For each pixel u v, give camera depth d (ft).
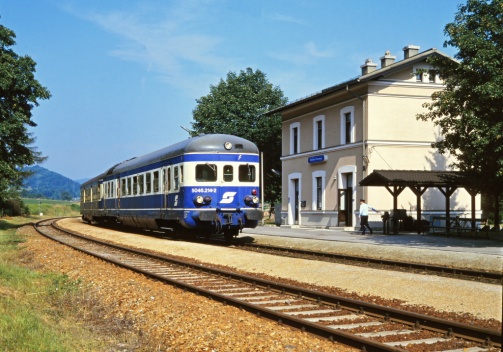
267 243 79.20
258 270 50.85
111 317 31.17
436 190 103.19
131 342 25.88
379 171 87.97
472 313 30.63
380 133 100.94
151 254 59.88
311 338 25.54
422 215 101.81
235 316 30.04
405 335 25.67
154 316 30.73
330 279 43.39
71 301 35.24
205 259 59.98
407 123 102.68
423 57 101.96
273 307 32.78
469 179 76.28
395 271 44.91
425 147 103.40
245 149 74.33
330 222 110.93
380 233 90.74
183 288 38.88
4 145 114.21
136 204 93.76
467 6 67.15
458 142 69.21
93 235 101.35
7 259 61.11
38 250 68.64
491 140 62.90
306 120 121.80
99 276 45.60
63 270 50.78
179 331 27.07
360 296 36.63
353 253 65.10
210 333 26.25
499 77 61.82
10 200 218.38
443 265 53.62
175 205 75.46
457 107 67.92
